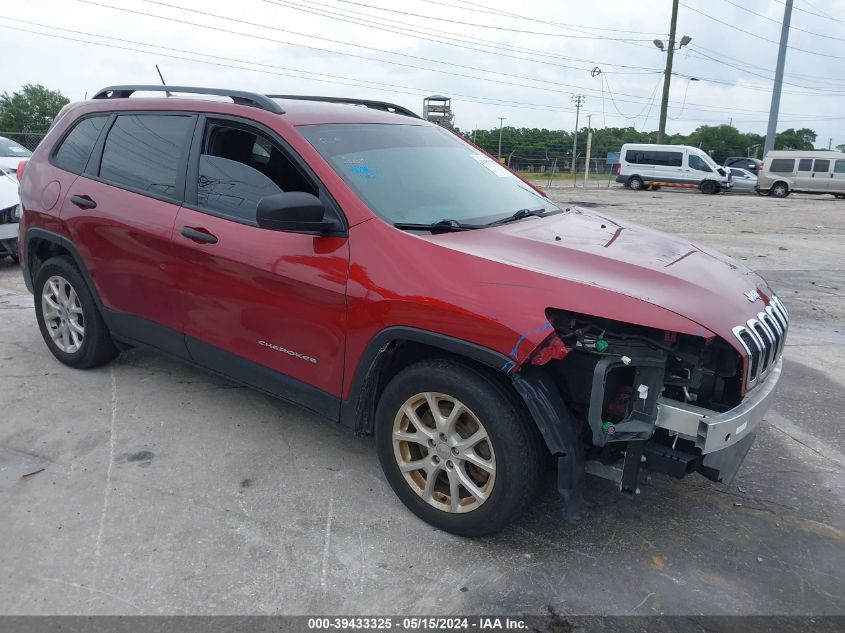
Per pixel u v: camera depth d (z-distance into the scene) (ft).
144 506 10.35
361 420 10.48
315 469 11.59
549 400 8.67
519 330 8.45
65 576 8.80
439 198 11.32
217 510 10.33
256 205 11.20
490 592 8.77
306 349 10.66
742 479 11.86
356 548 9.55
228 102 12.15
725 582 9.12
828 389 16.11
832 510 10.96
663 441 9.22
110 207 13.09
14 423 12.80
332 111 12.29
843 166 94.38
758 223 54.65
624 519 10.50
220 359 12.03
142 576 8.84
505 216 11.64
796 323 22.00
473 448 9.39
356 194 10.32
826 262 33.94
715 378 8.93
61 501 10.41
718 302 9.13
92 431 12.60
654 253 10.47
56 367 15.51
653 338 8.80
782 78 120.16
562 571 9.22
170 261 12.16
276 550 9.45
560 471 8.68
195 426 12.92
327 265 10.13
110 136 13.76
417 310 9.20
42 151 15.16
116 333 13.97
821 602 8.79
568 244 10.24
